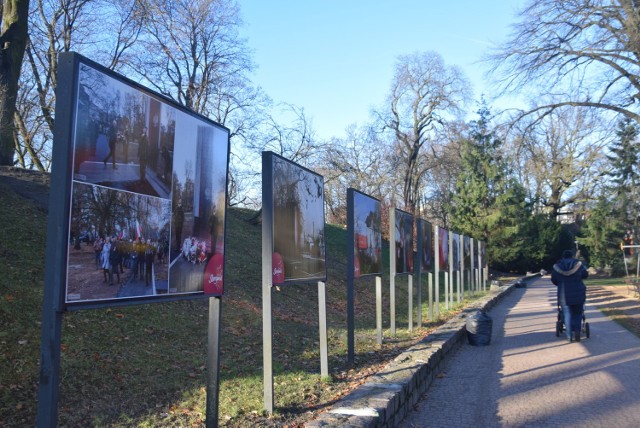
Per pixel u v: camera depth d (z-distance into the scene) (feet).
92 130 10.70
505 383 24.80
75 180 10.24
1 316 21.95
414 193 158.40
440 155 154.71
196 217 14.46
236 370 23.18
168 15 74.08
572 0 60.29
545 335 40.11
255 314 35.29
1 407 16.10
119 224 11.51
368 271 29.58
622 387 23.25
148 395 18.80
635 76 61.21
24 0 44.34
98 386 18.66
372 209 30.94
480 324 35.91
